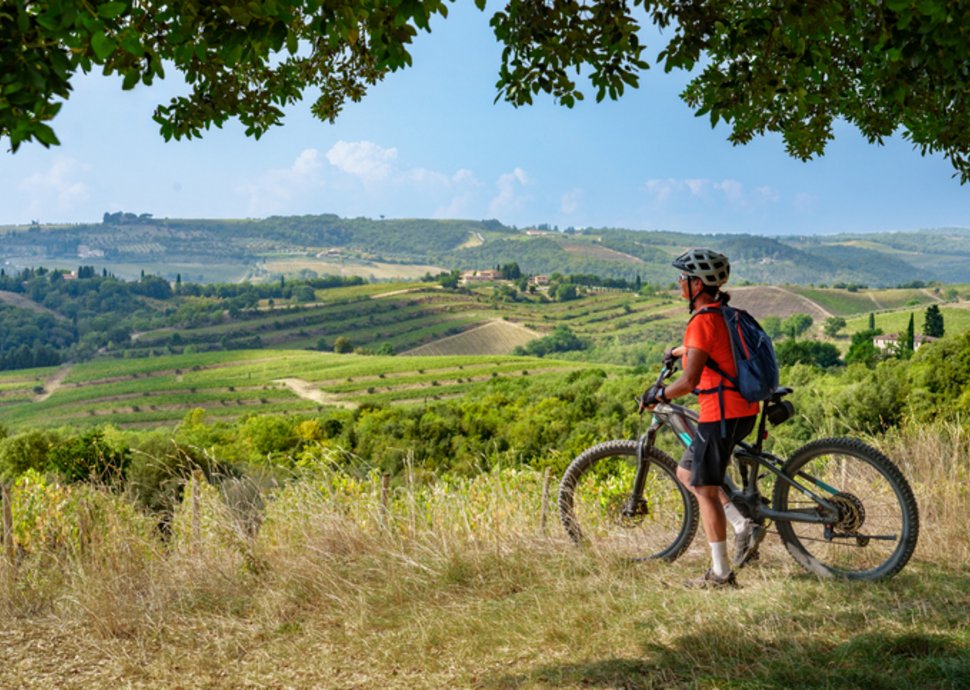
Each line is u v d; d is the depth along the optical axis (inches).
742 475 159.6
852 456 151.9
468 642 135.6
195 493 208.2
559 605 144.8
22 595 179.0
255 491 216.7
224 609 167.5
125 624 157.1
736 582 151.6
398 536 197.0
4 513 201.5
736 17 212.5
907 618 125.2
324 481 221.1
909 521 145.3
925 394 865.5
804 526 161.2
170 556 195.9
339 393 7519.7
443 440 2140.7
